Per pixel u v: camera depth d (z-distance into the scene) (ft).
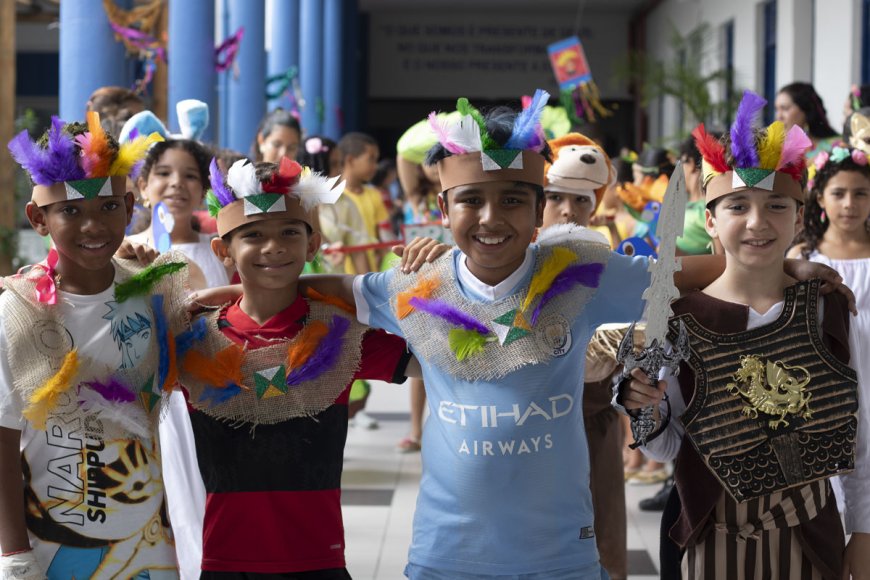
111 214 9.87
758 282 10.20
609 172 13.83
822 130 21.53
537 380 9.82
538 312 9.87
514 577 9.75
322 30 57.72
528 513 9.75
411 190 25.73
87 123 10.19
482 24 97.66
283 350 10.44
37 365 9.65
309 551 10.36
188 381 10.55
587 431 13.35
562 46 38.58
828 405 10.05
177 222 14.23
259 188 10.27
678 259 10.48
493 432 9.78
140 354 10.12
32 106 80.38
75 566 9.77
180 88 28.89
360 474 22.08
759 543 10.05
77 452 9.77
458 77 98.37
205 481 10.55
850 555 10.33
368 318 10.49
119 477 9.89
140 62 30.58
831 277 10.29
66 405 9.73
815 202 14.82
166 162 14.08
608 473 13.38
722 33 61.98
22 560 9.46
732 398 10.04
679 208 9.23
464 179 9.71
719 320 10.14
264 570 10.31
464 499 9.82
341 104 68.59
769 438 10.01
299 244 10.45
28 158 9.70
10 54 31.45
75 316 9.87
